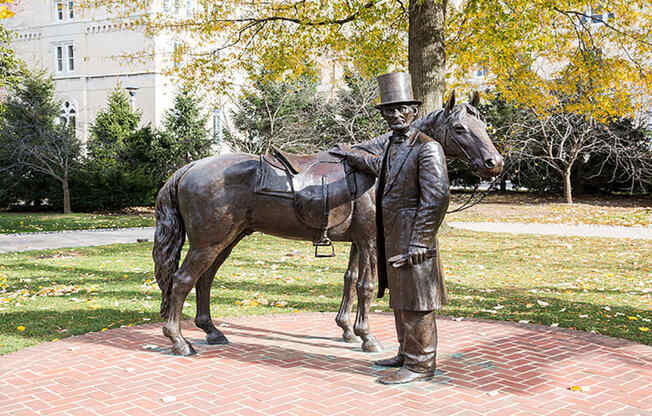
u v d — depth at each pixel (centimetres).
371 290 550
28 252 1353
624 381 466
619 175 2558
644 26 1708
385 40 1619
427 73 1407
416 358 462
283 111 2444
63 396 431
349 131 2198
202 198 525
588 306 765
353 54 1662
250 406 412
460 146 472
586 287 904
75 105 3681
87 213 2603
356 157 524
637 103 2267
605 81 1703
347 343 587
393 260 449
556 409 407
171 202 548
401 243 455
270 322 684
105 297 832
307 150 2336
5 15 697
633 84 1998
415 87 1422
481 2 1248
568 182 2433
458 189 3067
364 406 411
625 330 636
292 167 530
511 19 1312
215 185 526
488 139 466
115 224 2100
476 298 822
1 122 2583
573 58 1734
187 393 438
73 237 1709
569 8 1639
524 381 466
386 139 523
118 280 977
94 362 517
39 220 2192
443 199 436
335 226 529
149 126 2759
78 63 3669
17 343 584
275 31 1706
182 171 548
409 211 454
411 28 1424
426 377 464
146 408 408
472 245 1420
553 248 1368
